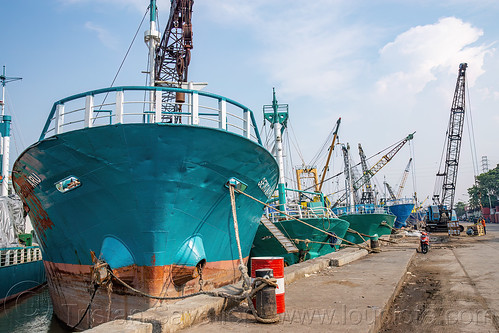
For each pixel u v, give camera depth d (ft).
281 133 70.03
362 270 36.35
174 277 26.94
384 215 84.28
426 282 33.71
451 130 189.26
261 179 33.42
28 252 52.90
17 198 60.54
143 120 31.76
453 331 18.49
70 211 27.96
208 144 25.59
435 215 153.79
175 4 70.33
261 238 54.24
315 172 119.65
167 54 73.82
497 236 108.06
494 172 328.08
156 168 24.77
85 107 26.08
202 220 28.37
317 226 56.03
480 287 29.86
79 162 25.48
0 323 36.06
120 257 26.17
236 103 30.37
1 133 71.67
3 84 83.10
